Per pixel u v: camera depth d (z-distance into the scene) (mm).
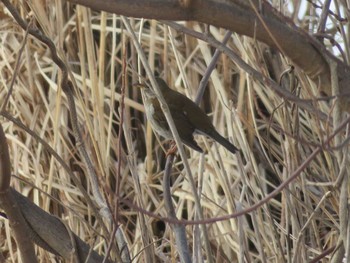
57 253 6430
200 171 7820
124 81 6113
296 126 7176
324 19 6113
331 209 9789
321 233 9625
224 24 5129
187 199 10641
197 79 11750
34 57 12172
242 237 7562
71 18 11914
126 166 11055
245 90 11477
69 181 10938
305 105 5805
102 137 9195
